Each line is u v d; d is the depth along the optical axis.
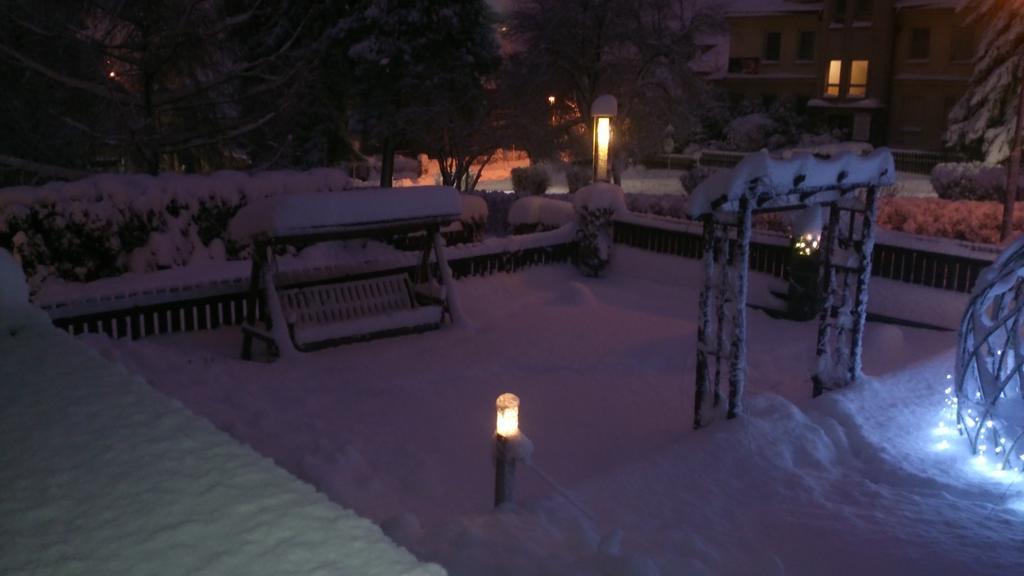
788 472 7.94
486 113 31.39
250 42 31.16
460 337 14.40
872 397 10.12
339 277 14.29
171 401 4.06
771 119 47.53
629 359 13.12
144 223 16.27
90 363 4.69
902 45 44.81
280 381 11.80
